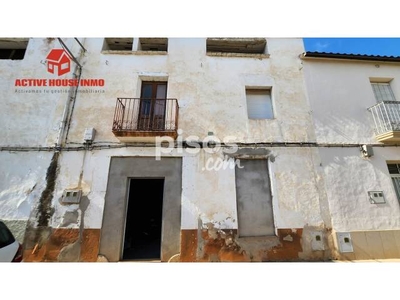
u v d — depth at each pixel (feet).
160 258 17.25
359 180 19.44
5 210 17.43
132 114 20.49
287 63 23.21
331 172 19.54
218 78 22.25
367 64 23.75
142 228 24.20
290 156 19.76
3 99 20.77
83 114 20.48
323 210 18.48
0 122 20.01
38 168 18.69
